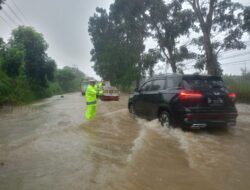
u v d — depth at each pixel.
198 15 17.20
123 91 44.81
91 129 7.11
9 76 24.75
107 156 4.56
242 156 4.56
